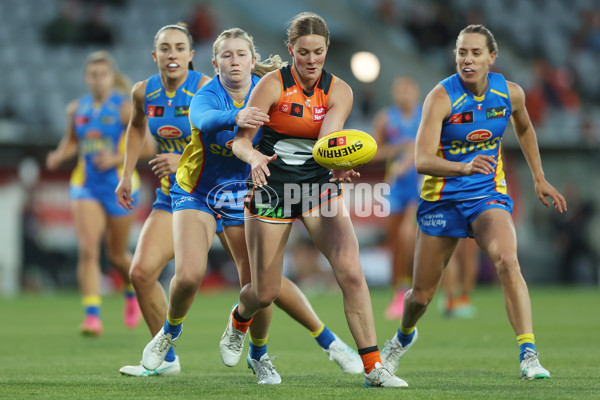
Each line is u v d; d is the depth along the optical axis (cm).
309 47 1641
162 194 2066
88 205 3086
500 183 1984
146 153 2973
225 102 1820
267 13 8306
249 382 1845
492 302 5019
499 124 1967
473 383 1791
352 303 1709
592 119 7750
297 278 6288
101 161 2967
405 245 3950
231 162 1855
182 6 8194
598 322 3622
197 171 1852
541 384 1753
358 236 6312
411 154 3944
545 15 9100
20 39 7650
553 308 4444
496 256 1873
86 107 3153
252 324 1858
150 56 7656
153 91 2106
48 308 4659
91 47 7669
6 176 6100
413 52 8212
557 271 6869
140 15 8088
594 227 6950
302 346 2764
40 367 2175
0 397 1588
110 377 1942
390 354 2027
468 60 1894
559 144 6744
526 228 6900
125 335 3170
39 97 7000
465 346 2722
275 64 1908
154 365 1911
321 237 1733
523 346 1852
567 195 6775
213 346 2781
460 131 1956
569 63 8681
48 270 6138
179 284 1778
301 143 1716
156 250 2002
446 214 1956
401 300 3934
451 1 8900
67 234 6153
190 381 1859
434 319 3878
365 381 1734
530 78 8306
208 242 1836
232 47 1791
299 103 1689
